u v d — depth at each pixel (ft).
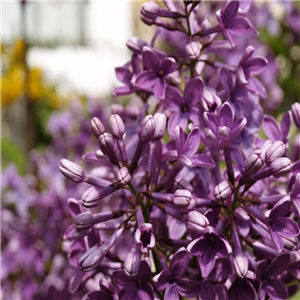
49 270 1.38
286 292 0.79
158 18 0.89
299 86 2.04
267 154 0.78
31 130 2.09
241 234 0.83
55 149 1.50
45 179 1.56
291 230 0.76
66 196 1.36
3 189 1.42
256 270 0.79
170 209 0.81
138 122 0.90
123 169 0.78
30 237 1.37
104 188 0.80
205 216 0.78
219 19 0.83
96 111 1.30
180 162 0.79
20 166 2.09
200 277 0.80
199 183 0.86
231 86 0.86
